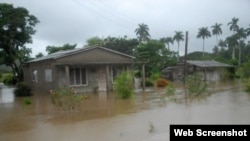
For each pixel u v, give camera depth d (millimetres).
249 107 17562
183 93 27703
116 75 33219
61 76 30281
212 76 52812
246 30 97062
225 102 20359
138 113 16766
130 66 33906
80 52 30688
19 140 11789
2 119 16578
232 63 68125
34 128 13828
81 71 31453
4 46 49969
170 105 19641
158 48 54688
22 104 22984
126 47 67188
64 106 18797
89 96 26906
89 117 16016
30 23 50781
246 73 37531
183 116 15156
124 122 14281
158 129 12477
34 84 37156
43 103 22922
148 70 52656
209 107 18000
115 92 28359
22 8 49375
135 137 11375
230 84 41188
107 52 32375
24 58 52656
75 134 12258
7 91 38031
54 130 13188
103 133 12234
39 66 35031
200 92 25234
